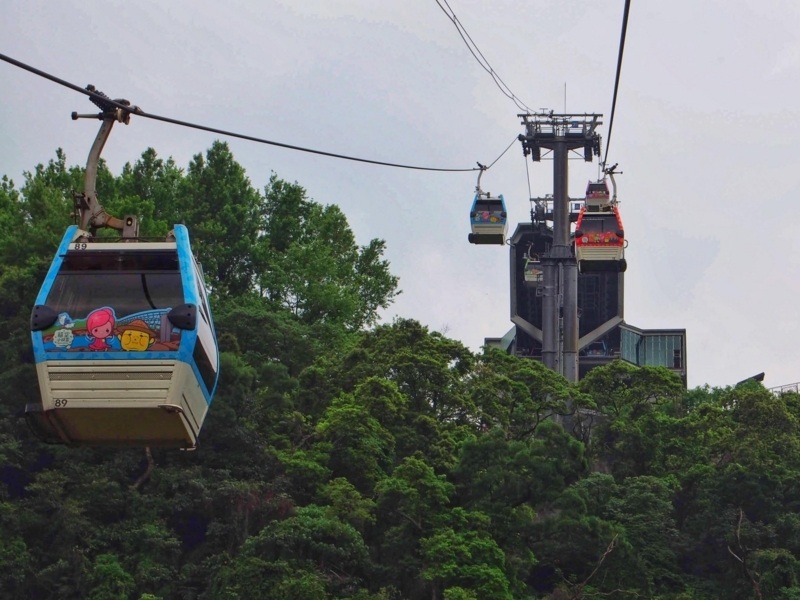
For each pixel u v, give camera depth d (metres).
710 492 59.28
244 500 52.53
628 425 64.38
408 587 50.34
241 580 47.81
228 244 83.50
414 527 52.16
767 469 59.69
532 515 54.59
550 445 56.81
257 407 58.75
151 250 19.83
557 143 83.69
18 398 54.97
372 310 90.44
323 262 83.81
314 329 75.75
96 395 18.80
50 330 19.00
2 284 58.44
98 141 21.33
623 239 59.88
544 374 70.56
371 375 64.31
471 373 67.19
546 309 82.88
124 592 48.69
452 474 56.94
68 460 54.59
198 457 55.97
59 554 50.09
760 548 56.44
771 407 63.22
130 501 53.09
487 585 49.06
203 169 86.75
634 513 57.59
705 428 64.12
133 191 82.81
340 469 57.31
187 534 54.00
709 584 56.22
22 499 53.09
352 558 50.50
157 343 18.95
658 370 71.19
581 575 54.84
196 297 19.34
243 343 70.44
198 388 19.86
